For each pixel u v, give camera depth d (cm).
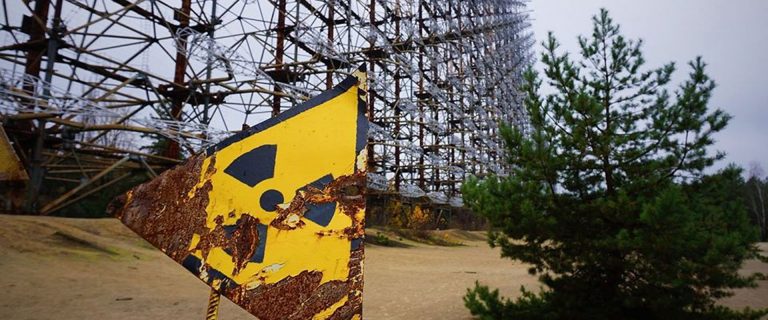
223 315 692
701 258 469
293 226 207
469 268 1598
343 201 214
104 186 1755
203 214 204
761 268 1501
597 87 592
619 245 475
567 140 558
